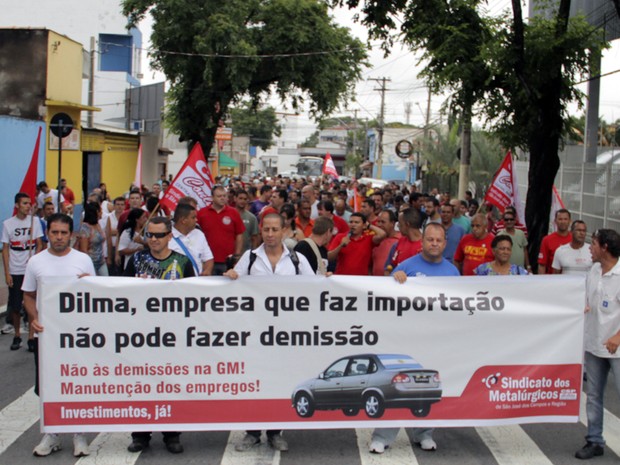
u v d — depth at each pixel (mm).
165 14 33125
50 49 22859
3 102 22766
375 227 9297
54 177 23359
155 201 11234
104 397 6211
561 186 22297
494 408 6453
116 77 41812
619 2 12914
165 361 6227
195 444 6633
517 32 12852
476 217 9500
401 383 6371
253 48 32062
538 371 6461
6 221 10289
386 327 6359
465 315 6410
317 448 6555
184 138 36594
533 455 6465
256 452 6426
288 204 9797
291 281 6266
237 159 89625
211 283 6215
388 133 75875
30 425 7168
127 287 6176
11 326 11133
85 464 6133
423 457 6375
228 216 10703
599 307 6348
